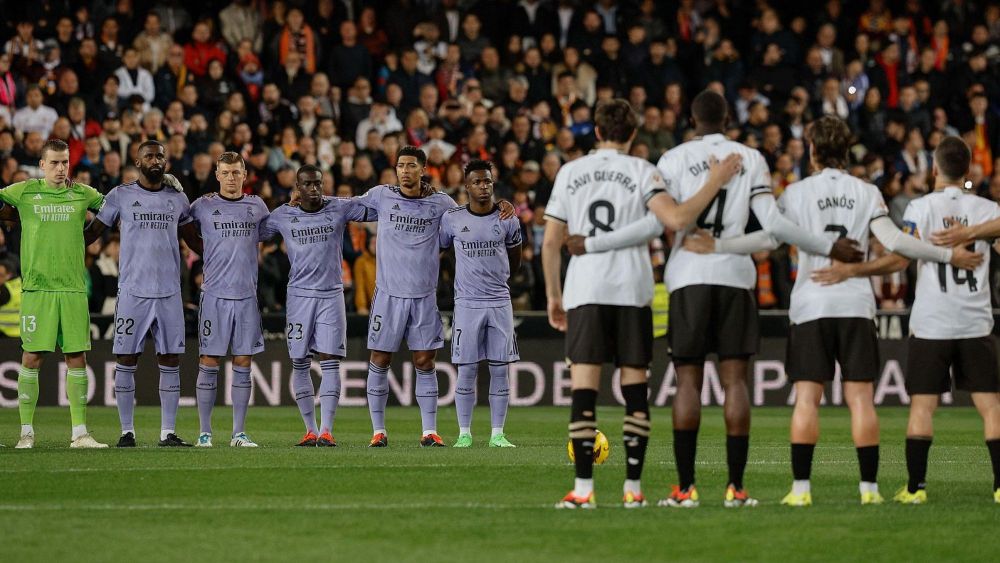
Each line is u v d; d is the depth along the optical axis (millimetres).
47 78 69312
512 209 41688
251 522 25406
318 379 60250
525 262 64625
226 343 40469
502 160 72250
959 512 26688
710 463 36406
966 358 28672
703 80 80812
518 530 24531
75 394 39594
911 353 29000
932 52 83812
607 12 82250
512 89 76188
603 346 26500
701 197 26094
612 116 26984
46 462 34656
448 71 76875
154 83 71688
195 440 43719
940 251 27984
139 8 75375
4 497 28578
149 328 40000
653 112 75312
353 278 63500
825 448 41906
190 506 27359
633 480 27203
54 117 68562
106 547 22969
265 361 59906
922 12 87625
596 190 26641
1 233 60000
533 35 81000
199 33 73875
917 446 28734
